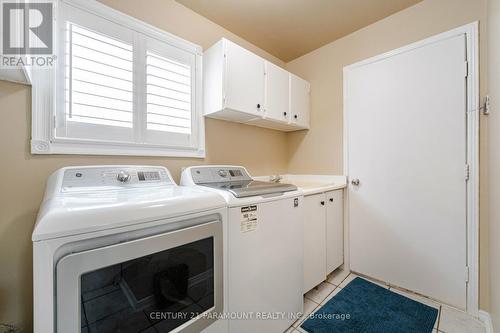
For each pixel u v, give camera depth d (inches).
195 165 68.6
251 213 45.1
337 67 87.0
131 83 55.3
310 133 96.0
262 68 73.8
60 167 45.6
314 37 85.3
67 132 46.4
